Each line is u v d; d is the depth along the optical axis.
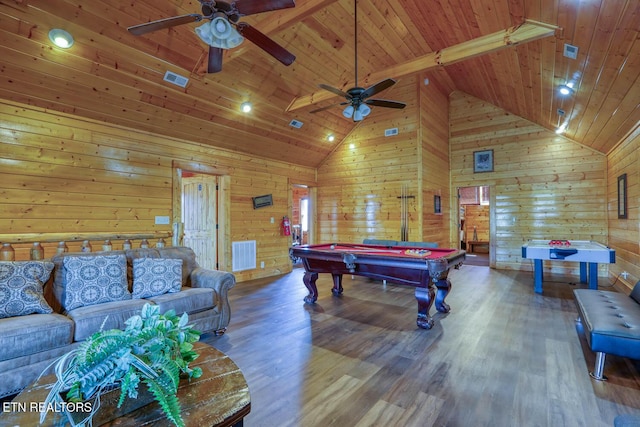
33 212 3.47
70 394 1.11
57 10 2.81
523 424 1.71
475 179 6.99
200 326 2.89
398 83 6.10
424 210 5.99
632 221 4.30
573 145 6.00
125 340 1.19
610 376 2.22
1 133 3.26
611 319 2.25
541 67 3.73
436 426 1.70
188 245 5.90
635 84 2.92
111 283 2.71
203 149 5.10
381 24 4.23
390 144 6.24
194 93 4.21
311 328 3.22
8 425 1.06
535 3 2.64
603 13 2.25
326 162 7.22
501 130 6.71
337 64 4.73
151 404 1.21
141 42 3.36
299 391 2.05
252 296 4.55
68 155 3.70
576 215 5.96
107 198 4.02
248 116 5.02
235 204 5.59
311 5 3.05
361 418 1.77
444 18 3.84
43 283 2.49
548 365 2.39
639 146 3.93
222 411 1.18
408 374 2.27
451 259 3.22
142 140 4.35
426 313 3.20
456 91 7.23
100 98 3.70
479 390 2.05
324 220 7.27
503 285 5.07
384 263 3.26
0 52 2.90
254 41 2.39
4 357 1.91
